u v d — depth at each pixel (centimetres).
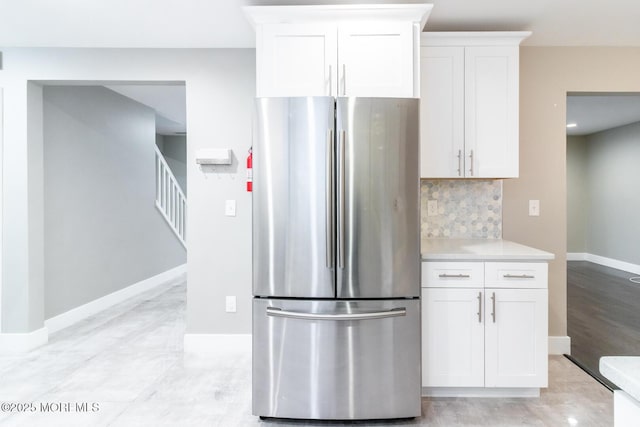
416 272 212
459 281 229
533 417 216
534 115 304
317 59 234
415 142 211
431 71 264
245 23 266
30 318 316
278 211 210
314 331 208
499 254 228
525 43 300
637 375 70
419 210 212
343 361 208
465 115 265
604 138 699
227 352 307
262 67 235
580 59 303
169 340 335
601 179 710
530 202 303
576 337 341
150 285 532
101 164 430
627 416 74
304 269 209
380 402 210
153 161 543
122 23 266
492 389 237
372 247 209
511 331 228
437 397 238
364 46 234
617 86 303
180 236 626
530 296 227
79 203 395
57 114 364
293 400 211
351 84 234
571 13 253
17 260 313
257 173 211
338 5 229
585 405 228
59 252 366
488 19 262
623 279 586
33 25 270
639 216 622
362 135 207
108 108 444
